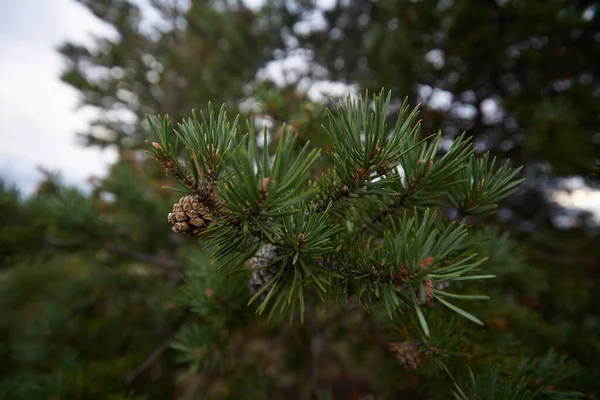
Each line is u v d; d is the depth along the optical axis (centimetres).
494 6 125
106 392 78
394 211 39
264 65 247
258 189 26
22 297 167
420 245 29
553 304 126
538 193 200
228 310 47
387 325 50
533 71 145
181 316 86
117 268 143
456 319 49
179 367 112
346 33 233
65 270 191
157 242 145
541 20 116
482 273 54
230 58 233
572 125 94
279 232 29
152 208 126
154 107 258
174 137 29
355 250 34
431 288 28
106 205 144
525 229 166
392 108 140
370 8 218
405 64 132
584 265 143
